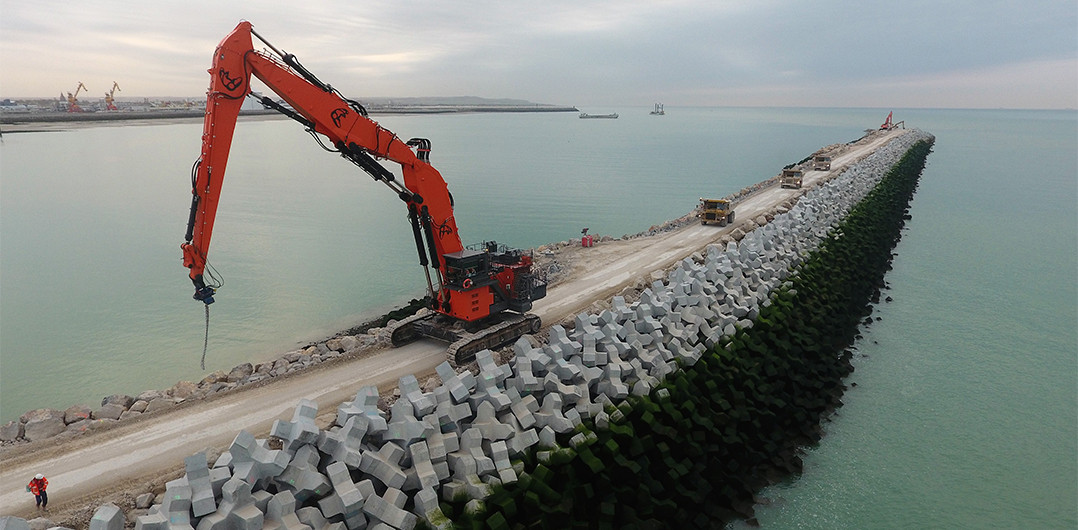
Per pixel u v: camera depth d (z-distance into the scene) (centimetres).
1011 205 6825
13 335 3075
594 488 1573
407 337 2127
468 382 1572
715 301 2564
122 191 7638
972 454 2039
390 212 6456
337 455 1302
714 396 2081
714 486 1795
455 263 1938
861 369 2697
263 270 4225
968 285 3916
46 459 1387
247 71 1547
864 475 1930
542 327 2262
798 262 3462
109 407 1630
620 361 1958
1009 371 2667
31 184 8056
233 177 9181
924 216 6212
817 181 6281
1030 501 1803
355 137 1756
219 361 2773
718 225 4294
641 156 12650
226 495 1160
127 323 3253
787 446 2069
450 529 1278
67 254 4678
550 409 1670
